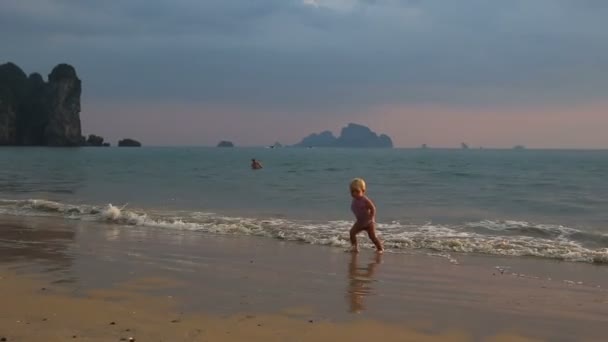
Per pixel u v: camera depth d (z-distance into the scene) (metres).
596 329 5.71
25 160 59.56
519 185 29.75
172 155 105.50
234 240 11.35
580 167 55.59
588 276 8.28
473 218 15.82
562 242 11.41
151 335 5.10
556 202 20.78
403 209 18.19
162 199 20.50
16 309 5.88
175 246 10.41
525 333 5.57
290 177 36.69
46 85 158.50
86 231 12.20
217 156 103.38
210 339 5.04
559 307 6.52
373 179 35.03
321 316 5.94
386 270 8.54
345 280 7.77
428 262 9.27
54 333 5.08
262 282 7.52
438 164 64.06
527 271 8.61
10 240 10.80
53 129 153.25
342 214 16.22
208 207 18.00
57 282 7.21
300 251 10.15
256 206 18.44
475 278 8.05
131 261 8.80
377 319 5.90
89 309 5.94
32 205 16.44
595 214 17.27
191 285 7.21
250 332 5.30
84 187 25.55
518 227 13.58
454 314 6.17
